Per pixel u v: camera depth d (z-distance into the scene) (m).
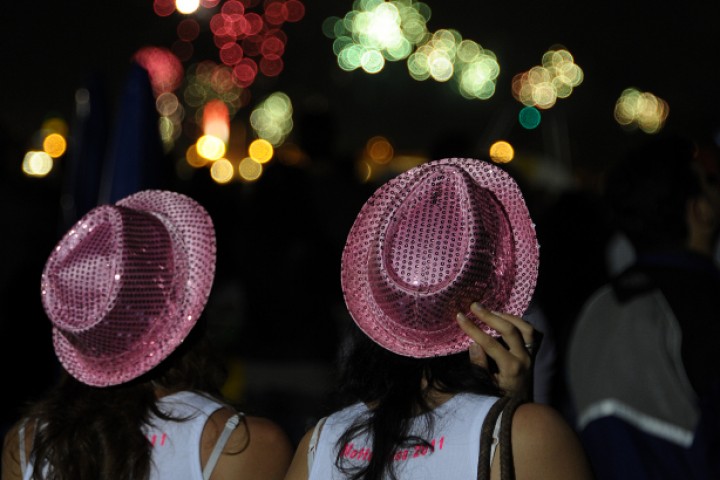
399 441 3.44
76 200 7.21
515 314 3.62
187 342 4.15
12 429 4.22
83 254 3.94
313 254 9.80
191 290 4.07
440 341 3.54
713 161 5.52
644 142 5.64
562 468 3.35
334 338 9.73
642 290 5.38
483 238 3.46
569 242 7.49
